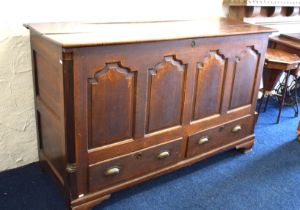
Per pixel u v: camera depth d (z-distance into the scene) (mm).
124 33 1440
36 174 1812
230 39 1688
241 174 1940
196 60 1593
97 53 1255
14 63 1638
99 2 1775
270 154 2186
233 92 1878
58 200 1619
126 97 1424
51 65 1355
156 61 1446
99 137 1416
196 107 1722
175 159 1760
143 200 1661
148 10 1971
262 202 1707
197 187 1793
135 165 1594
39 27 1471
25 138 1827
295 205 1698
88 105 1324
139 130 1535
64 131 1349
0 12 1519
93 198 1502
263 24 2627
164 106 1579
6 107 1693
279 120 2719
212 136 1892
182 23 1863
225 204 1673
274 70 2523
